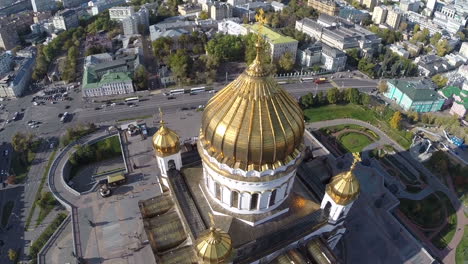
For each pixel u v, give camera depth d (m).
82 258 96.31
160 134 79.94
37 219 112.94
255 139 58.34
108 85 179.25
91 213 109.31
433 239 108.81
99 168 134.75
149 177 123.19
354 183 68.81
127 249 98.56
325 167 108.31
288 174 65.50
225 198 69.25
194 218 72.56
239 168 61.50
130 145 140.00
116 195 115.75
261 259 71.44
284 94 62.19
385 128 158.25
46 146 145.50
